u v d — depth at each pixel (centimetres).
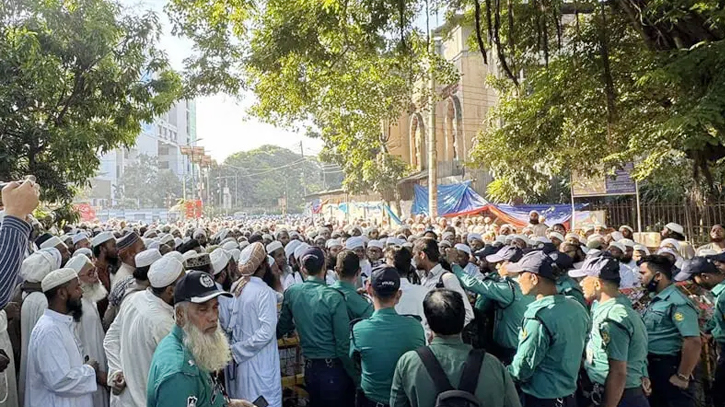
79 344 424
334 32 1159
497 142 1343
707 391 580
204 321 292
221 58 1474
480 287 536
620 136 1242
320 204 5175
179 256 491
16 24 1237
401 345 395
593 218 1511
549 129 1227
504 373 311
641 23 973
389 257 554
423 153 3684
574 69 1147
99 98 1378
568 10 1077
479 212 2105
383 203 3050
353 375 475
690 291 626
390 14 991
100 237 742
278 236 1148
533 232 1351
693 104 866
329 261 787
